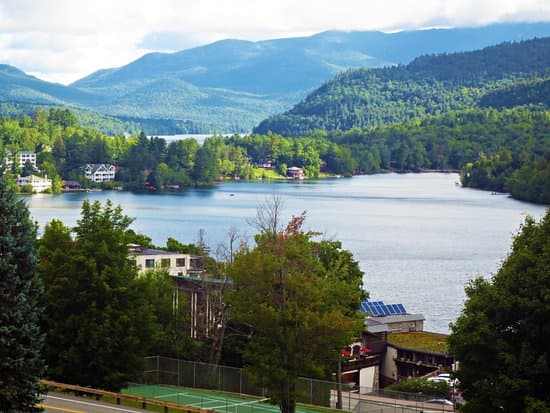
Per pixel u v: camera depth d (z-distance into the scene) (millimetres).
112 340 69375
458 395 88250
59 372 70188
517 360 52750
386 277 186250
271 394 63594
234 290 70125
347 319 63281
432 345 112438
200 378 80625
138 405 66812
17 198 50625
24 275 48906
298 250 66312
